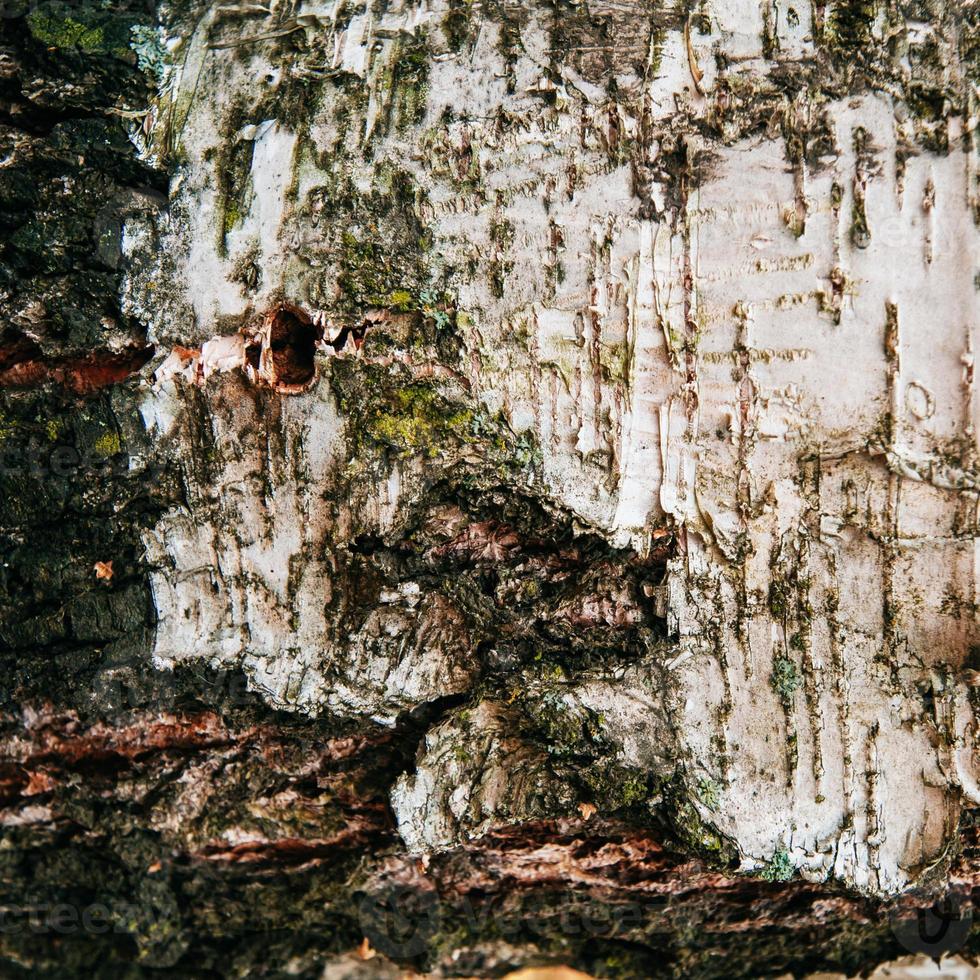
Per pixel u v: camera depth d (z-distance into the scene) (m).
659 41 1.19
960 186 1.13
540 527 1.27
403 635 1.30
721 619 1.23
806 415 1.18
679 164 1.18
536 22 1.22
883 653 1.21
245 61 1.28
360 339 1.24
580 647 1.27
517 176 1.21
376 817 1.45
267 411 1.27
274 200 1.24
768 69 1.17
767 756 1.23
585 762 1.26
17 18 1.31
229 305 1.26
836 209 1.15
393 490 1.27
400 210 1.23
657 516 1.23
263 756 1.43
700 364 1.20
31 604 1.39
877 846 1.22
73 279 1.30
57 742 1.47
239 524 1.31
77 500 1.35
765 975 1.60
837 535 1.20
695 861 1.35
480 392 1.24
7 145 1.30
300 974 1.67
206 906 1.59
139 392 1.30
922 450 1.17
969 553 1.19
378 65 1.24
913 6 1.15
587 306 1.21
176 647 1.35
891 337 1.16
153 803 1.48
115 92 1.30
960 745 1.20
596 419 1.22
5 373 1.36
